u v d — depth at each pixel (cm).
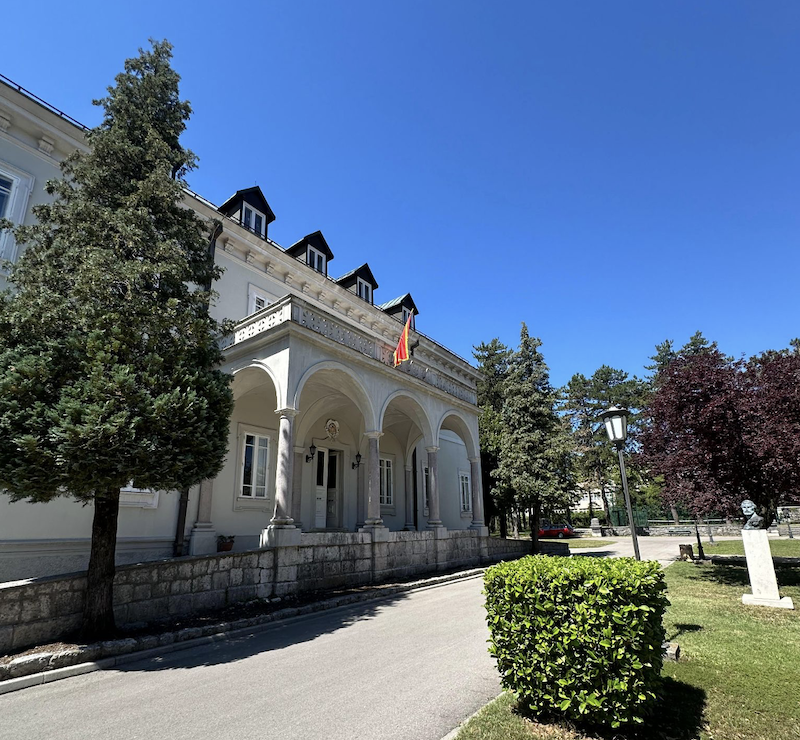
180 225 974
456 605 1033
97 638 722
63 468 684
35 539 1077
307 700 512
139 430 737
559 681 414
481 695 517
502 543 2023
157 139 944
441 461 2475
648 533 3897
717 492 1238
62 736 448
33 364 704
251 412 1602
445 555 1628
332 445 1909
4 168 1159
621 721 397
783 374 1158
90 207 859
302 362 1235
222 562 968
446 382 1939
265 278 1753
